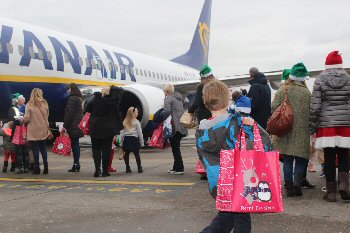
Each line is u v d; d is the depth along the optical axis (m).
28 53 13.22
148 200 5.51
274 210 2.75
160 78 21.73
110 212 4.84
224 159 2.81
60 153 8.51
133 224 4.30
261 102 6.81
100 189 6.40
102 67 16.81
